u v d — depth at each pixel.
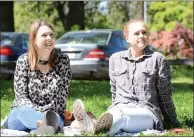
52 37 6.07
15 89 6.16
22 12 33.44
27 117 5.87
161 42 22.14
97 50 14.18
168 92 6.15
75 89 11.81
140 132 5.69
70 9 23.56
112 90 6.25
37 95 6.14
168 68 6.12
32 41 6.07
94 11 32.03
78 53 14.23
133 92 6.07
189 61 17.88
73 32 15.38
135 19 6.18
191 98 10.50
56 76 6.17
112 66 6.23
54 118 5.76
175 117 6.32
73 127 5.94
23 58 6.16
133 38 6.07
